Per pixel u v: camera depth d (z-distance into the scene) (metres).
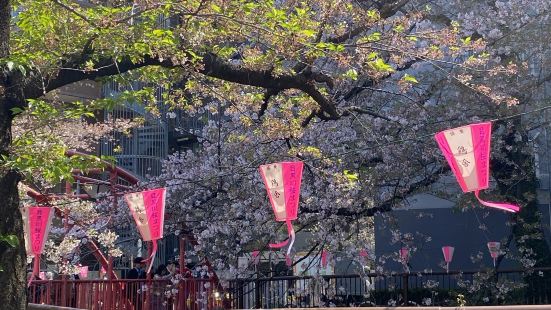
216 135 12.48
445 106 12.24
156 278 12.07
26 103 7.18
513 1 12.44
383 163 12.14
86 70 7.50
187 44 8.04
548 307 9.23
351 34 9.94
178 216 12.20
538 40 12.40
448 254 13.53
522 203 12.61
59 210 11.73
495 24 12.52
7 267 6.60
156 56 8.12
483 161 6.61
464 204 12.75
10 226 6.69
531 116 12.75
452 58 12.14
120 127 12.62
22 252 6.82
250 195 11.63
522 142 12.78
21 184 10.33
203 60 8.35
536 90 12.66
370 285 12.92
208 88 9.34
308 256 12.96
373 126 12.13
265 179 7.62
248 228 11.66
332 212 11.66
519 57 12.98
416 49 9.95
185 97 12.16
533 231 13.06
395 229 13.77
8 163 6.43
